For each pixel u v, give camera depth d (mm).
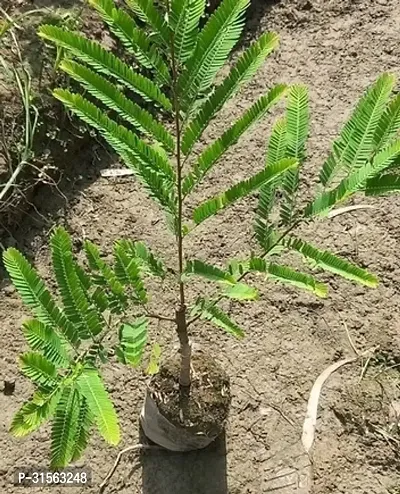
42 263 1164
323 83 1431
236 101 1384
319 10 1527
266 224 716
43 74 1223
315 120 1375
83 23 1296
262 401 1067
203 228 1225
